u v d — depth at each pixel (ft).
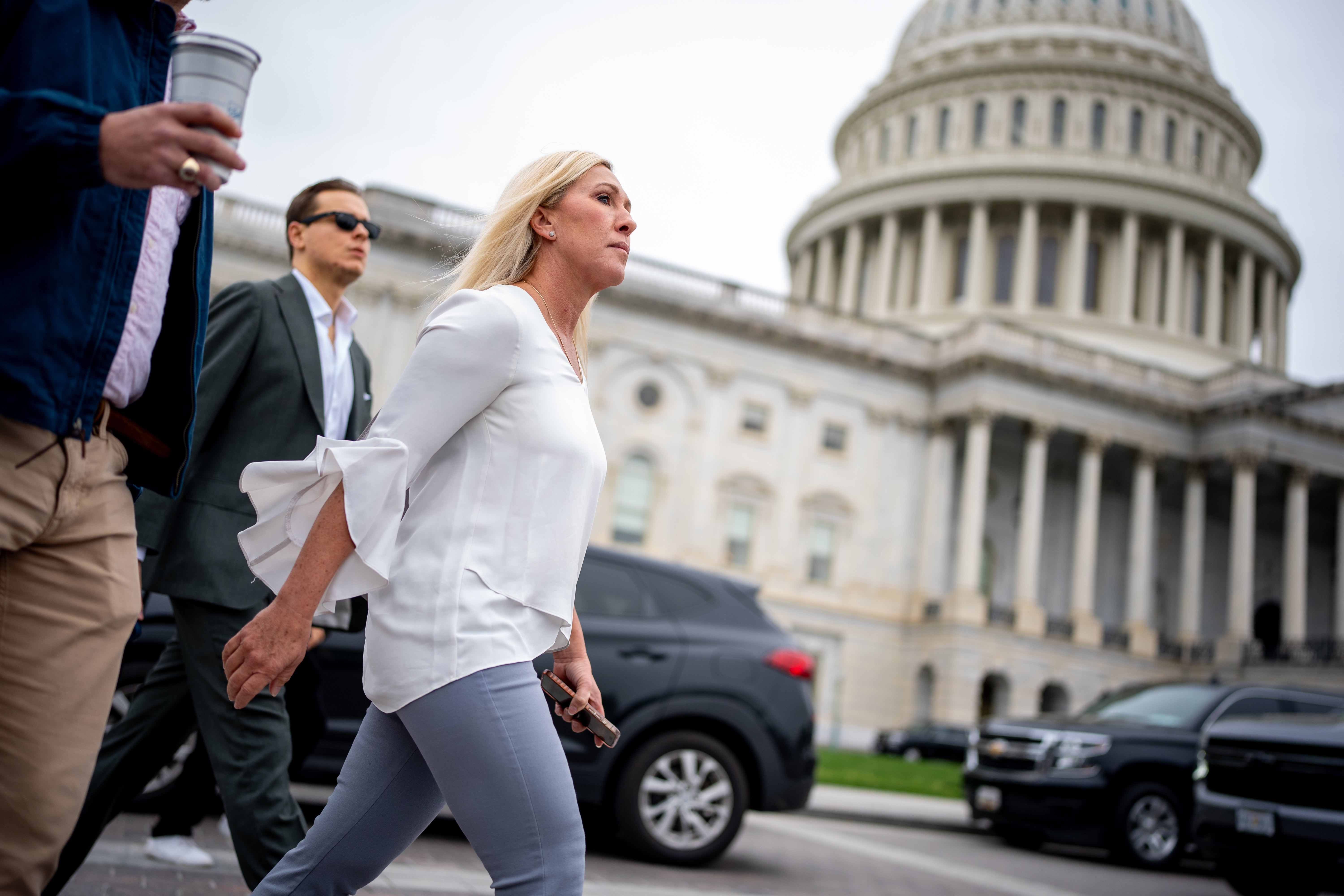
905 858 34.35
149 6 7.88
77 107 6.31
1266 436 162.71
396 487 7.57
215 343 14.42
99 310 7.41
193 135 6.45
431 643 7.54
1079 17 232.32
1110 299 211.82
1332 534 194.59
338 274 15.89
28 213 7.06
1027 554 153.28
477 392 7.82
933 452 156.66
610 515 141.79
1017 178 208.13
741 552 147.43
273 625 7.40
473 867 22.65
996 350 151.74
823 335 153.07
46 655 7.63
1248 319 217.15
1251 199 223.30
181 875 17.81
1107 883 34.50
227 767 13.05
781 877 26.91
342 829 8.07
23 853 7.54
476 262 8.82
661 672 27.30
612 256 8.82
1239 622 159.12
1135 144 222.89
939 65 233.55
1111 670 154.71
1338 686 145.69
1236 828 28.63
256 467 7.66
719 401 148.05
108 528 7.98
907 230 221.46
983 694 159.12
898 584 153.28
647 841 26.27
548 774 7.57
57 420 7.23
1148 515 162.50
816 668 148.05
